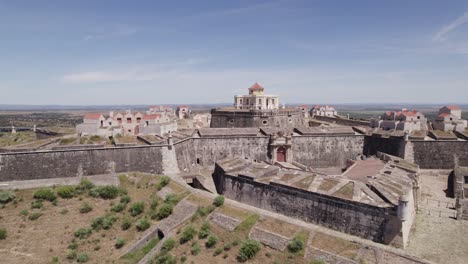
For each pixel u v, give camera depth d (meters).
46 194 53.34
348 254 37.41
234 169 62.44
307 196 47.88
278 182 51.81
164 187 59.41
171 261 41.03
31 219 48.31
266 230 43.44
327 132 84.94
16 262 40.66
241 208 49.16
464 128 89.75
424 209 54.72
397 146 78.38
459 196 55.22
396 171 58.16
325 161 84.00
